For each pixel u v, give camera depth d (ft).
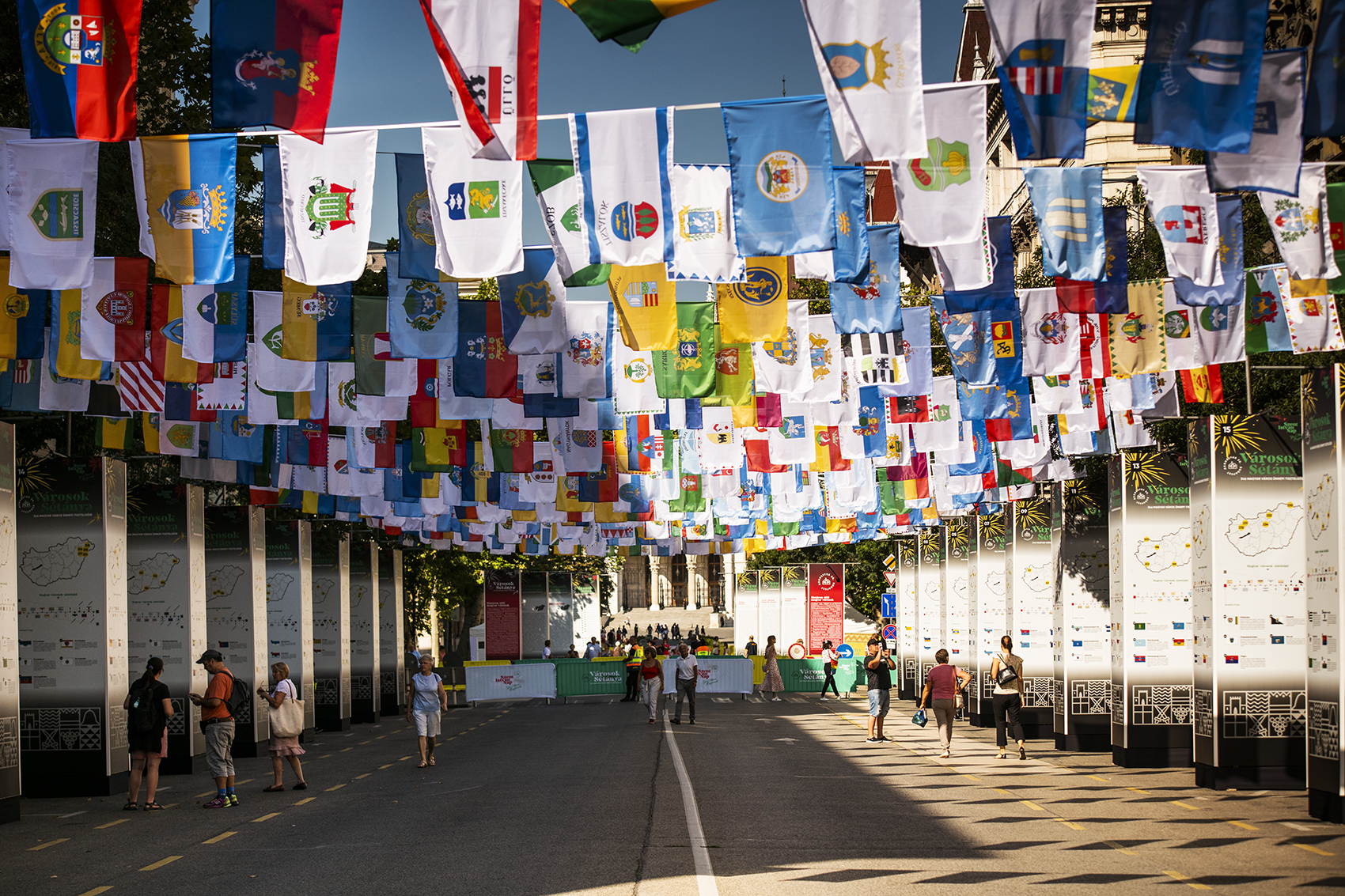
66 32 32.53
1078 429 61.31
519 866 35.63
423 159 38.52
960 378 48.85
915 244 34.37
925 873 34.06
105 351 46.47
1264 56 31.45
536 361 54.03
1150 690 63.10
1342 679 42.55
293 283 48.80
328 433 67.82
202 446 62.69
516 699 148.05
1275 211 38.83
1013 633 81.10
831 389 53.36
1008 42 30.45
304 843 41.83
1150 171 39.11
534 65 31.65
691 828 42.70
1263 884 32.45
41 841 44.37
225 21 32.30
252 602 77.61
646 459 78.38
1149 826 43.27
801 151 35.40
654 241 36.78
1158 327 47.78
